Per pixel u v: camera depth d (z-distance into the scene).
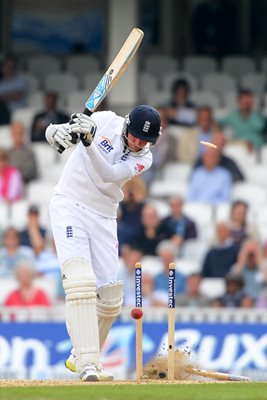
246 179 58.44
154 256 51.41
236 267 49.94
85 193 28.91
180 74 66.19
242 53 69.81
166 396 24.56
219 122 61.00
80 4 70.44
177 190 56.16
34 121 59.94
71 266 28.34
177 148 58.19
